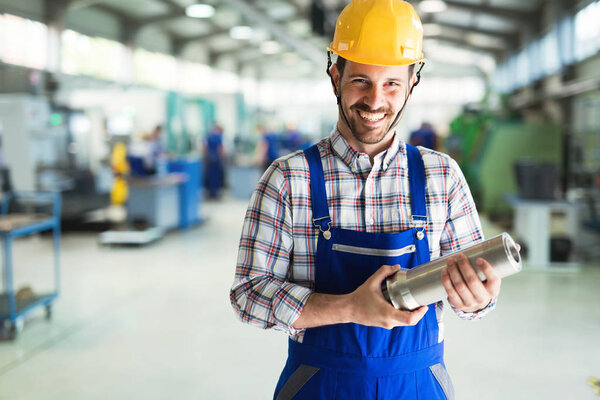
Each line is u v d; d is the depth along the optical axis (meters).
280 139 12.79
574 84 9.40
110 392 2.68
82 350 3.21
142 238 6.17
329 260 0.93
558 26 10.55
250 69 23.45
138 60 14.28
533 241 5.14
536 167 5.22
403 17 0.91
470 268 0.76
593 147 7.87
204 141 10.98
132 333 3.49
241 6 11.47
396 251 0.92
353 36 0.91
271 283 0.91
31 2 9.94
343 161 0.96
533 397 2.62
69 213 7.20
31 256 5.79
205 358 3.10
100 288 4.54
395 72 0.89
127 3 12.44
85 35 11.85
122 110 9.17
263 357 3.11
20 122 6.65
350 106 0.92
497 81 19.80
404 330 0.92
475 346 3.25
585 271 5.02
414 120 23.81
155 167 6.78
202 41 17.50
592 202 5.23
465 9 14.34
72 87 11.20
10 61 9.38
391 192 0.96
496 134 8.20
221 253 5.94
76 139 7.97
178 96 9.84
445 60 23.52
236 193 11.14
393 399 0.92
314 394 0.93
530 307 3.98
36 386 2.75
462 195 1.00
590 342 3.31
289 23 16.66
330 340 0.93
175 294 4.37
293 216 0.95
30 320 3.76
